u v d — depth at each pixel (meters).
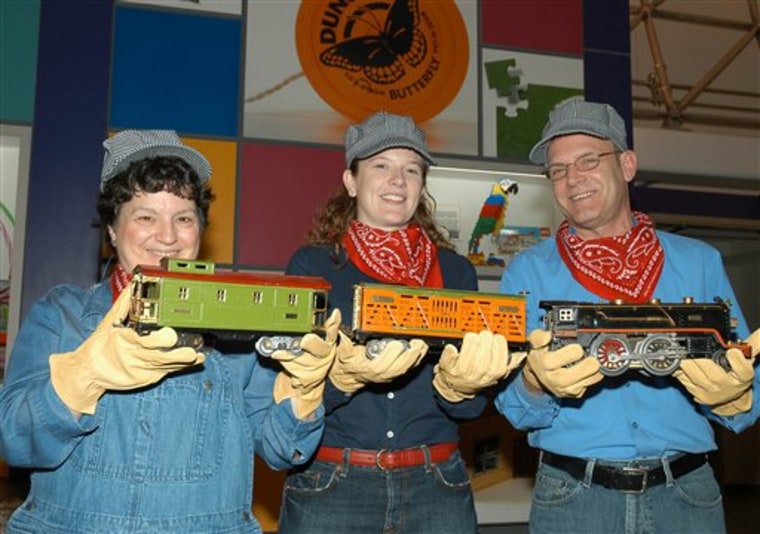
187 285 1.35
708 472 1.87
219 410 1.47
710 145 5.65
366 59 4.39
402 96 4.42
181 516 1.37
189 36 4.17
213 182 4.11
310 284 1.45
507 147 4.53
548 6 4.77
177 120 4.10
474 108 4.52
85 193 3.96
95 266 3.93
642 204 5.60
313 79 4.29
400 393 1.88
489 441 4.20
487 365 1.49
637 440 1.81
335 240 2.05
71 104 3.99
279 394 1.55
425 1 4.53
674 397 1.86
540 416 1.80
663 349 1.59
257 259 4.11
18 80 3.96
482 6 4.63
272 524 3.78
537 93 4.66
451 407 1.80
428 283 2.00
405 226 2.05
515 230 4.46
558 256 2.04
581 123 1.95
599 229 2.02
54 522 1.35
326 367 1.46
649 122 6.56
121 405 1.39
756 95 6.78
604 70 4.83
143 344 1.19
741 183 5.72
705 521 1.81
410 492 1.84
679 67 6.75
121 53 4.08
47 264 3.87
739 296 6.97
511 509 4.09
